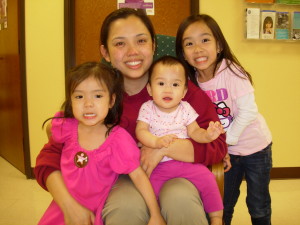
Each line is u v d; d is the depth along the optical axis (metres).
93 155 1.12
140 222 1.03
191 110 1.31
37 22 2.82
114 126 1.19
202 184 1.18
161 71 1.27
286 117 2.91
